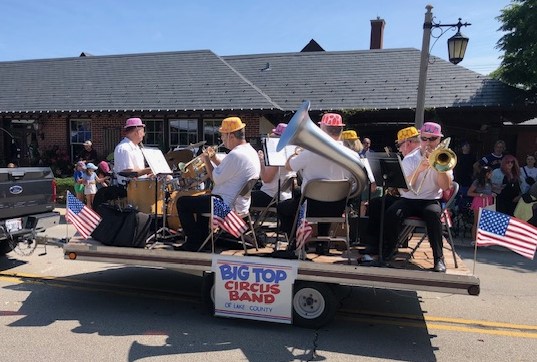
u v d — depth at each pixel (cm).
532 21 1213
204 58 1648
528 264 672
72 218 467
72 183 1300
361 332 409
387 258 420
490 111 1215
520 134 1672
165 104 1397
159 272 598
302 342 383
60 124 1541
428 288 366
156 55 1731
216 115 1370
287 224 449
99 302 479
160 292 516
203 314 448
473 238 842
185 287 536
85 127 1533
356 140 639
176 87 1491
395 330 416
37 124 1558
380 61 1559
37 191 612
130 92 1508
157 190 497
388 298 508
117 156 507
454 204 917
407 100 1295
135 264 440
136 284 545
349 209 480
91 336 389
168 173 482
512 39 1258
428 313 462
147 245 460
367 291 532
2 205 553
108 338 386
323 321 403
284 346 375
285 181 502
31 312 446
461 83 1338
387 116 1308
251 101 1347
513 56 1295
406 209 402
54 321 423
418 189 392
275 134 581
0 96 1611
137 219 447
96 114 1427
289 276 396
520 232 367
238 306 411
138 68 1667
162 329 407
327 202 403
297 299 409
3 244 633
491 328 425
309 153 407
